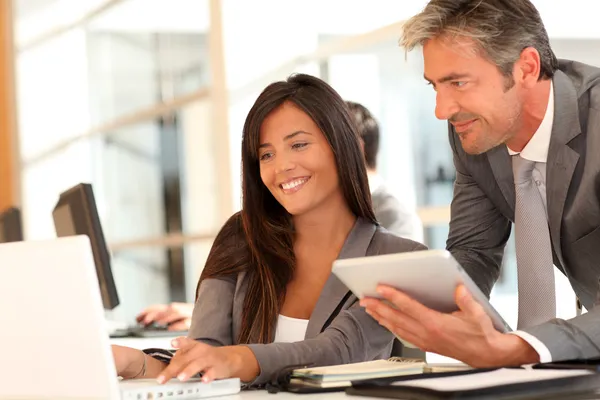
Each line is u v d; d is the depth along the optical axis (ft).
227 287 8.55
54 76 28.73
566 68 7.99
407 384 5.61
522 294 8.35
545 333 6.19
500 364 6.12
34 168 29.63
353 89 18.11
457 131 7.67
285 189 8.18
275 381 6.73
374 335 7.73
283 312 8.30
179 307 12.50
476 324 5.88
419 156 16.61
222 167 21.11
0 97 29.99
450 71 7.30
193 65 22.89
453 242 9.12
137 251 25.93
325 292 8.02
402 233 12.42
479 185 8.69
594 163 7.51
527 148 8.00
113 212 26.96
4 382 6.08
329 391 6.20
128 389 6.01
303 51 19.71
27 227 29.84
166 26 23.85
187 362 6.46
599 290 6.99
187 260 24.11
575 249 8.08
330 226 8.39
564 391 5.60
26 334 5.92
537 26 7.52
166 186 24.50
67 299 5.69
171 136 24.06
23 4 29.27
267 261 8.34
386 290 6.04
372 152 12.57
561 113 7.67
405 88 16.79
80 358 5.71
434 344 6.11
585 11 13.26
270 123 8.25
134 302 26.21
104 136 27.07
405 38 7.54
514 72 7.41
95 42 27.17
